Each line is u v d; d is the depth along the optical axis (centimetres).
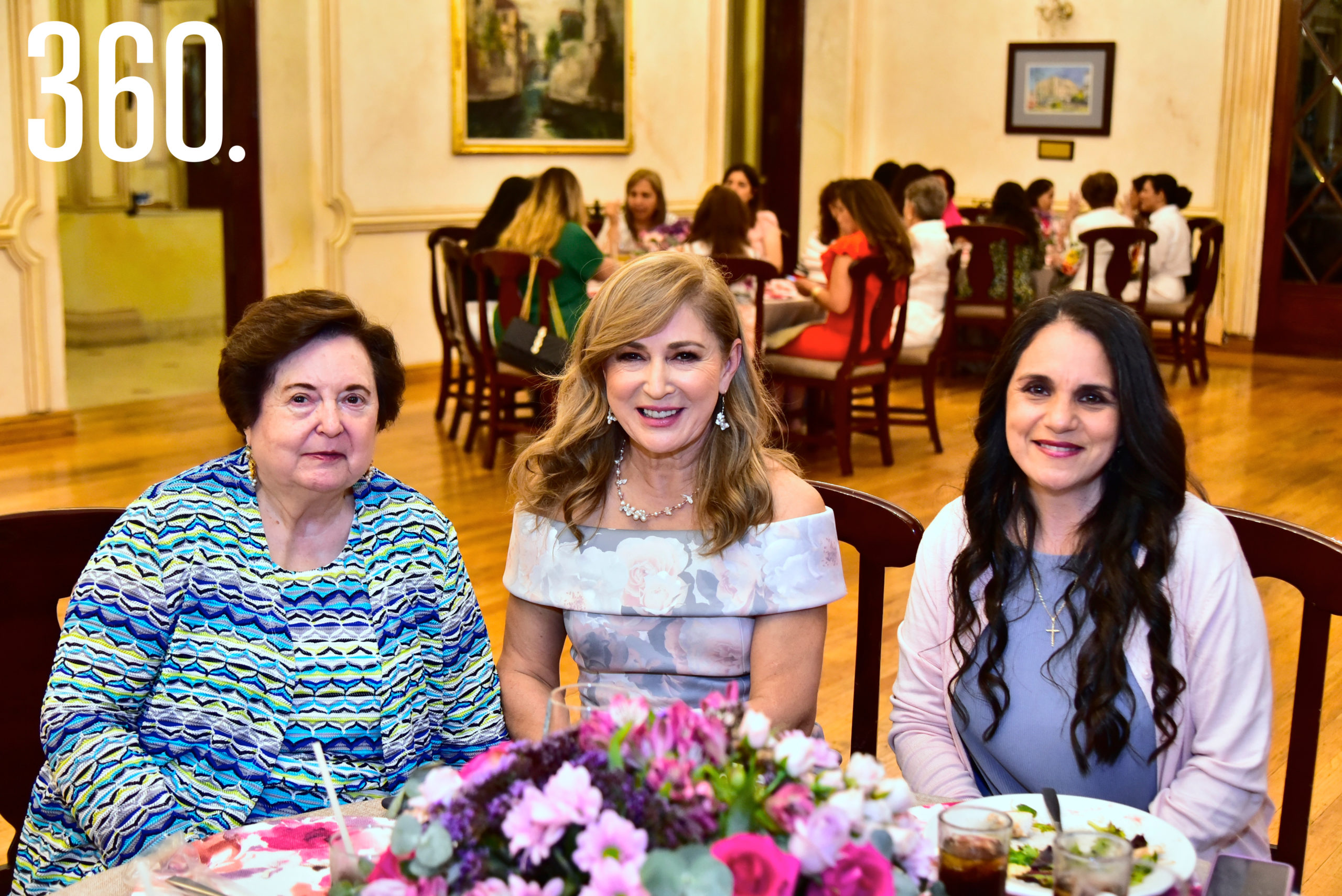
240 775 153
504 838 83
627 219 721
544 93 833
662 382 163
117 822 142
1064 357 161
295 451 151
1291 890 111
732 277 534
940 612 176
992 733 169
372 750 157
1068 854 92
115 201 900
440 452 599
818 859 79
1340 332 865
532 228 554
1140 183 803
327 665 155
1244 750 157
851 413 578
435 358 802
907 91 1032
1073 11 948
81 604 153
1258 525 173
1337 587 166
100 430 630
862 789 87
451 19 777
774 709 171
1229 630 159
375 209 757
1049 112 971
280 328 151
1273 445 621
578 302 555
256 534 156
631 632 176
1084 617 163
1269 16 861
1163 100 920
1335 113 848
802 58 1011
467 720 168
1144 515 163
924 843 93
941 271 609
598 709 97
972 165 1015
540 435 190
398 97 759
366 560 159
